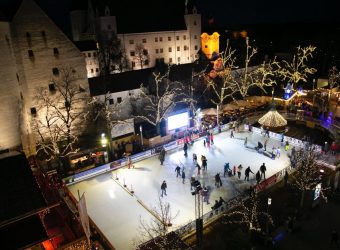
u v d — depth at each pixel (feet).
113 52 236.02
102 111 145.79
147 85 166.40
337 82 193.16
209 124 157.48
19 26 124.67
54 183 104.06
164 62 264.31
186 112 148.25
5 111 120.98
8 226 61.16
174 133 146.82
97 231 77.77
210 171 112.78
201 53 242.17
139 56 248.73
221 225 82.58
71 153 126.00
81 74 144.66
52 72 136.36
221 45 304.50
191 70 188.14
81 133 147.74
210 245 75.56
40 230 60.80
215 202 89.81
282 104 179.93
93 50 231.09
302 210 88.58
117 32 238.07
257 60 248.93
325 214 88.53
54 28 133.59
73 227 82.23
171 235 71.77
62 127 140.87
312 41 290.15
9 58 119.85
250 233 79.00
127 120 150.10
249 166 108.58
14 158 69.15
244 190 99.09
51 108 137.39
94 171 113.29
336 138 131.03
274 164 115.55
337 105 176.14
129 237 79.92
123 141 147.33
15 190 61.98
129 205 94.38
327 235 80.18
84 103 147.23
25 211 58.23
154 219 86.99
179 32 265.75
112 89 155.53
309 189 88.02
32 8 126.93
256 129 146.20
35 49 130.00
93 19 241.35
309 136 145.38
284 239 79.05
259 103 186.91
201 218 74.43
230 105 176.45
